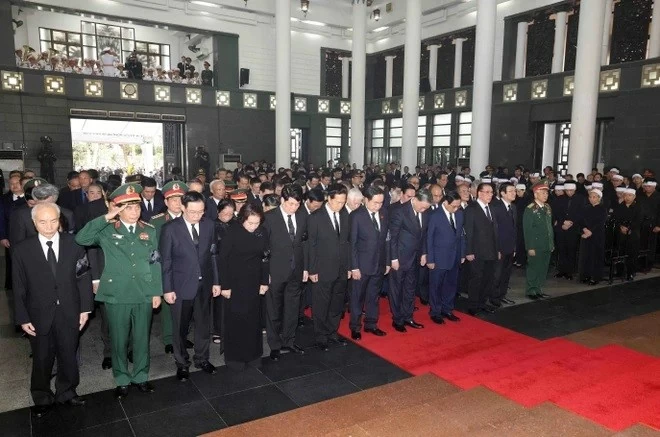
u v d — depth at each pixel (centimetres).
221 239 496
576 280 889
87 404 422
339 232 557
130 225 435
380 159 2506
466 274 791
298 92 2416
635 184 1012
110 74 1906
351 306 591
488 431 314
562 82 1619
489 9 1462
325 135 2462
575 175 1258
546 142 1795
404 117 1877
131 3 1953
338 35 2483
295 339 591
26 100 1711
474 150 1527
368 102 2495
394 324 620
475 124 1515
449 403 364
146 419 398
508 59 1847
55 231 395
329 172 1237
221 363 517
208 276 489
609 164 1497
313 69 2445
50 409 411
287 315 541
